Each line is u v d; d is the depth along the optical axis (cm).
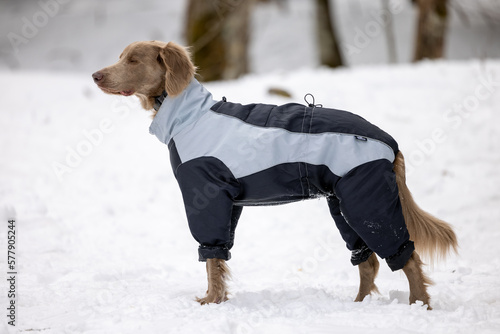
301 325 389
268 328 381
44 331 380
